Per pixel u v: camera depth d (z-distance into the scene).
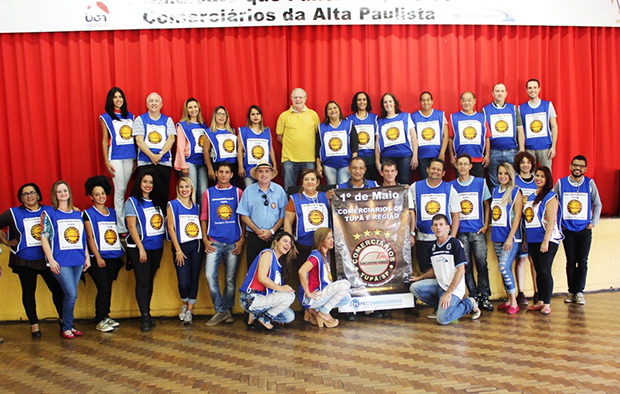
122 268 5.61
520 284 5.52
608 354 3.91
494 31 6.41
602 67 6.59
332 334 4.69
